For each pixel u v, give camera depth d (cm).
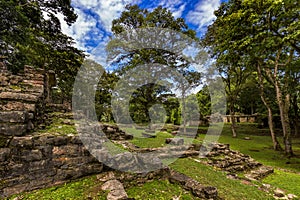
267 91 1862
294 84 1427
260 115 2077
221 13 1229
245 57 1001
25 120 310
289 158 873
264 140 1484
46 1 1045
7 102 330
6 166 259
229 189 388
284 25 805
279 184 495
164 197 309
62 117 503
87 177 318
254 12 796
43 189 273
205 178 426
